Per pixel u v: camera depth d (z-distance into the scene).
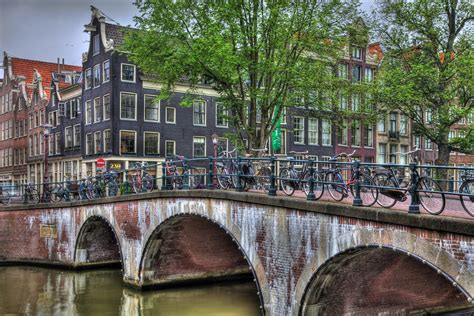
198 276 19.06
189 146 32.22
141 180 18.03
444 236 7.78
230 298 17.36
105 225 21.27
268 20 17.52
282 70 18.20
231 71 17.70
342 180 10.45
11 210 23.80
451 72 18.45
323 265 10.12
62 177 36.72
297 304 10.76
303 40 18.30
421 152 33.19
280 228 11.22
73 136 35.22
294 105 19.64
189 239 17.83
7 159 47.00
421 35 19.77
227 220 12.98
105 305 16.27
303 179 11.38
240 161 13.00
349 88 20.25
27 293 17.84
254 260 12.00
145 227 16.97
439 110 18.72
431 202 11.02
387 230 8.74
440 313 13.87
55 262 22.27
